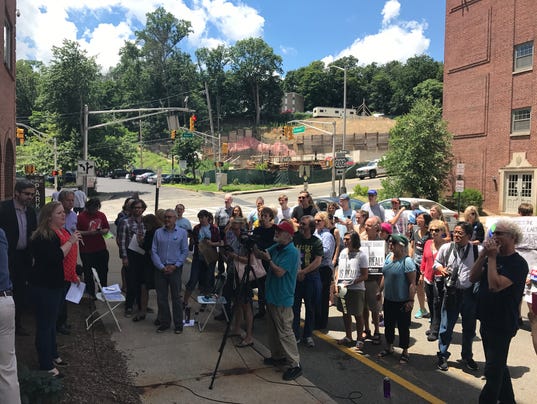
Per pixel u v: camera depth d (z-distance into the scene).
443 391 5.19
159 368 5.49
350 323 6.62
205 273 8.61
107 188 51.53
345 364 5.96
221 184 48.44
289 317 5.43
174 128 32.25
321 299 7.19
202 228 8.43
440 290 6.30
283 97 127.06
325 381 5.43
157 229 6.96
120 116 107.62
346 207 9.80
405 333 6.00
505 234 4.41
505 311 4.40
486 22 26.77
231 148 84.56
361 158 69.56
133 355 5.87
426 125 28.12
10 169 14.88
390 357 6.23
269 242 6.91
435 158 27.69
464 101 28.42
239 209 9.37
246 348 6.24
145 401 4.66
